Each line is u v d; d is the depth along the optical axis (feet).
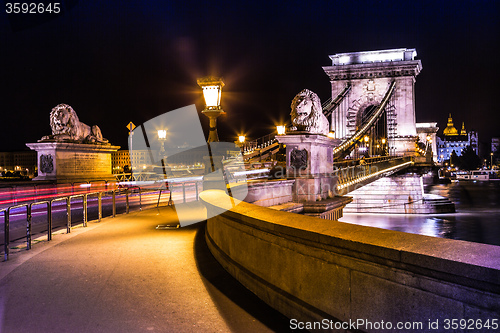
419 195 201.67
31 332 13.00
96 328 13.35
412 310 9.66
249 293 16.60
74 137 66.59
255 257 16.71
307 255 13.12
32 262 21.75
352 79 268.82
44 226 36.68
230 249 19.85
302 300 13.39
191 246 25.63
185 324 13.73
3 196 53.16
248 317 14.26
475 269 8.27
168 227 33.30
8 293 16.75
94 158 72.02
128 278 18.80
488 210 193.77
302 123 42.04
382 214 187.42
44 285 17.79
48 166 62.75
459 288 8.68
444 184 393.29
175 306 15.33
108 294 16.63
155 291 16.99
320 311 12.47
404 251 9.63
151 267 20.61
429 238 10.82
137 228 32.99
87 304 15.52
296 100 42.42
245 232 17.71
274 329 13.33
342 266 11.62
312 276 12.87
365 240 10.91
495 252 9.15
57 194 61.67
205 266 20.72
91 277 18.95
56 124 65.00
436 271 9.02
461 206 212.43
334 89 271.69
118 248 25.12
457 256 8.91
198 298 16.14
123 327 13.44
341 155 153.28
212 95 29.55
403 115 258.98
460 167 629.51
